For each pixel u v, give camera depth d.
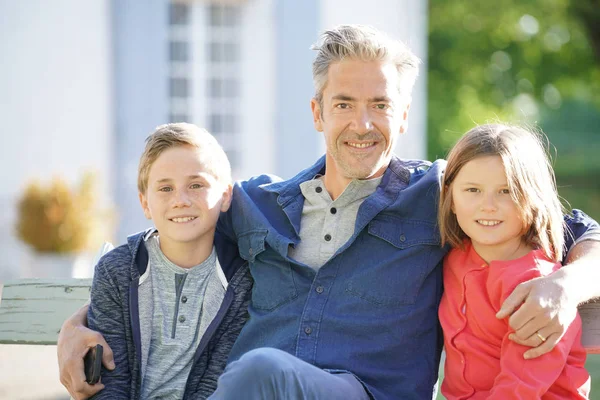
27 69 11.51
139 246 3.95
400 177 3.98
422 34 12.07
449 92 32.94
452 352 3.62
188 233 3.86
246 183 4.27
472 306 3.57
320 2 11.86
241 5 12.05
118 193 11.91
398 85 3.96
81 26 11.63
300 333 3.76
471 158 3.61
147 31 11.93
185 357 3.86
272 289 3.90
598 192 26.69
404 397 3.70
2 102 11.46
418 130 12.31
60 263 10.76
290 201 4.05
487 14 31.75
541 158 3.66
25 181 11.52
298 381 3.32
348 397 3.48
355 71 3.89
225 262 4.02
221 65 12.13
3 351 8.67
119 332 3.84
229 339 3.93
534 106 36.84
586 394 3.46
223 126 12.19
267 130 12.09
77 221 10.77
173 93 12.09
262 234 3.96
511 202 3.56
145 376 3.83
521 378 3.31
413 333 3.76
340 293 3.79
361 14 11.87
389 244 3.82
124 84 11.91
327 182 4.05
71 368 3.69
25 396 6.71
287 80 12.03
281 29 11.98
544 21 31.14
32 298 4.31
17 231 10.86
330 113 3.94
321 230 3.96
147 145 3.98
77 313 3.96
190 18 12.05
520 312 3.27
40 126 11.55
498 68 33.16
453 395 3.59
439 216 3.75
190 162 3.88
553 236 3.62
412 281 3.77
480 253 3.67
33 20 11.49
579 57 32.09
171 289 3.91
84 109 11.68
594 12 26.16
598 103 36.41
